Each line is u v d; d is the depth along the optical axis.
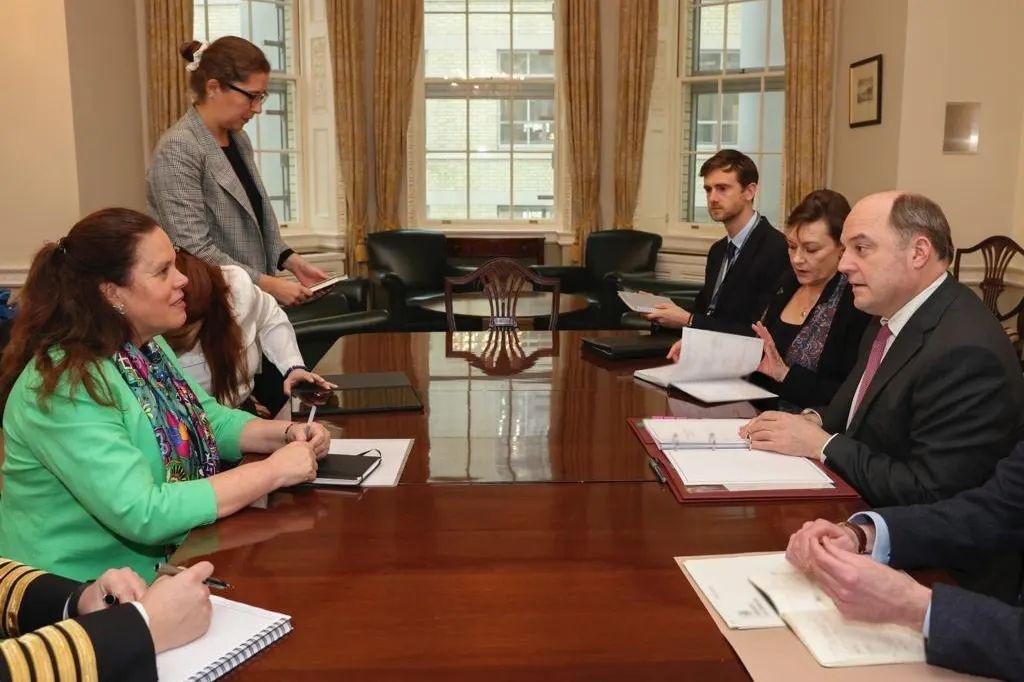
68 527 1.64
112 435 1.52
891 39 5.56
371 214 7.20
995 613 1.11
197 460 1.82
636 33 6.81
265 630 1.16
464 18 7.21
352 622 1.20
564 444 2.01
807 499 1.65
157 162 3.08
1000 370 1.65
